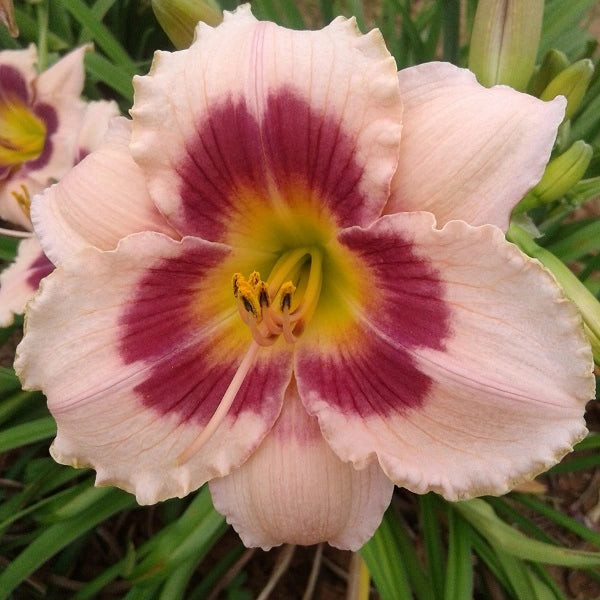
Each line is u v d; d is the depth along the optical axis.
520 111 0.15
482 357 0.15
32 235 0.27
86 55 0.29
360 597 0.25
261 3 0.28
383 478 0.18
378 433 0.16
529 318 0.14
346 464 0.18
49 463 0.26
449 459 0.16
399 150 0.16
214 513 0.23
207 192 0.17
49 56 0.32
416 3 0.48
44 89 0.29
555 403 0.14
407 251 0.15
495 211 0.15
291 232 0.18
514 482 0.15
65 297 0.16
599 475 0.32
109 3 0.32
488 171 0.15
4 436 0.24
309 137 0.16
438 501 0.26
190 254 0.17
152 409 0.17
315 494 0.18
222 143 0.16
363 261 0.17
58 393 0.17
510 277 0.14
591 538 0.24
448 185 0.15
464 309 0.15
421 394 0.16
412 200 0.15
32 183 0.29
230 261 0.18
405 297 0.16
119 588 0.28
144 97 0.16
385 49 0.15
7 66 0.29
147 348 0.17
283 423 0.18
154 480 0.18
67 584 0.27
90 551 0.30
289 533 0.18
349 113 0.15
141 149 0.16
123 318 0.17
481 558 0.27
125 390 0.17
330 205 0.17
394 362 0.16
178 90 0.16
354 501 0.18
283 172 0.16
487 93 0.15
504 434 0.15
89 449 0.17
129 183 0.18
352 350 0.17
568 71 0.21
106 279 0.17
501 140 0.15
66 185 0.18
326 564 0.30
